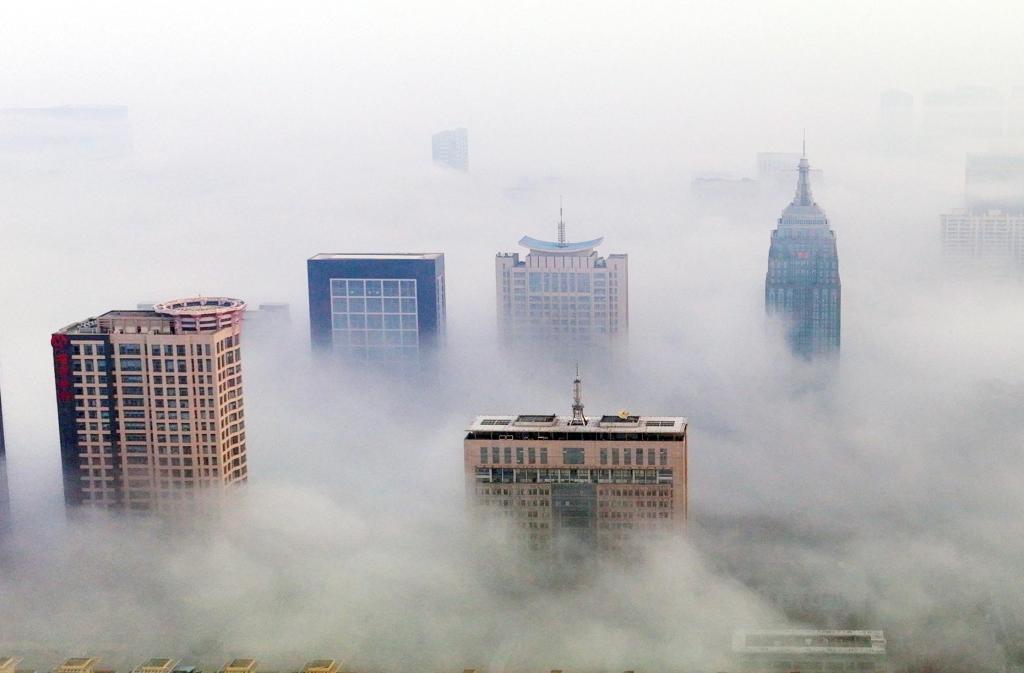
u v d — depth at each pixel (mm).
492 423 144000
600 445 139000
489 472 142000
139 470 147625
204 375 144375
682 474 138625
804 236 177375
